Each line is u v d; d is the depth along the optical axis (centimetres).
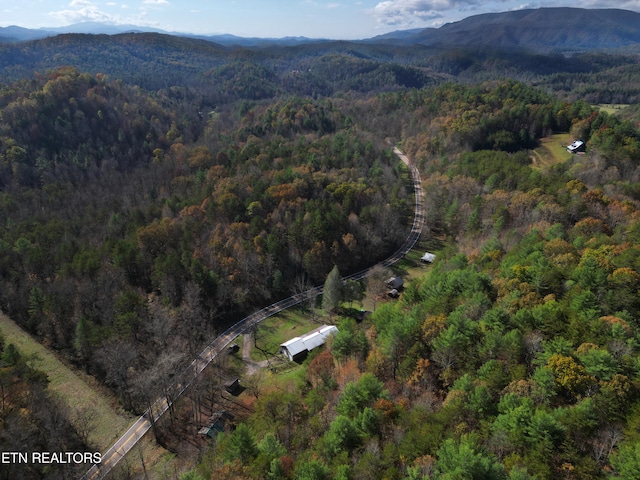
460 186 16200
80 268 11594
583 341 6084
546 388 5509
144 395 8669
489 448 4959
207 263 12488
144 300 11244
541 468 4531
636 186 13012
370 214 14975
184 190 17850
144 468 7212
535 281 7681
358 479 5112
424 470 4869
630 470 4209
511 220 12800
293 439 6744
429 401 6347
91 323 9906
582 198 12125
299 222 13838
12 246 13362
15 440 6875
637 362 5422
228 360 10356
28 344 10662
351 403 6550
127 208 17212
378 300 12719
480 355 6544
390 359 7538
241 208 14425
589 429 4869
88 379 9600
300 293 13062
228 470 5609
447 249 14062
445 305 8150
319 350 9838
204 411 8788
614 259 7838
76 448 7750
